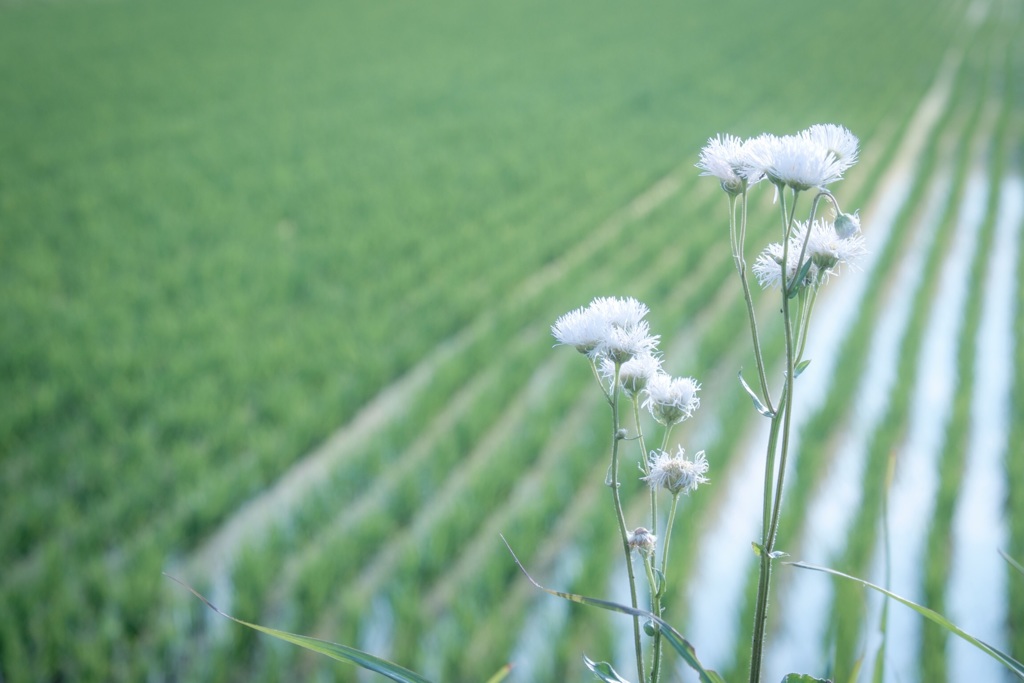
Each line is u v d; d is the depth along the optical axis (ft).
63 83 72.59
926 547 17.83
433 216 40.93
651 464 4.03
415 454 22.99
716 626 16.96
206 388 24.54
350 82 73.97
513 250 36.47
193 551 19.43
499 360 27.58
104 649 15.78
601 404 24.67
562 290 32.14
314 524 19.54
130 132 57.88
